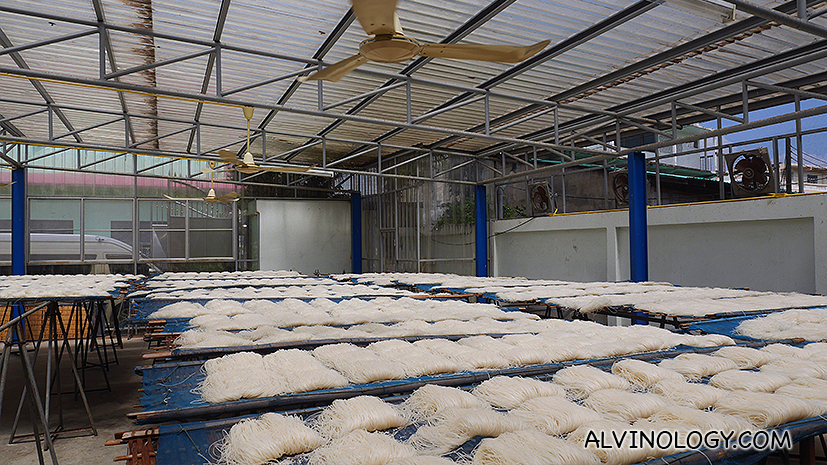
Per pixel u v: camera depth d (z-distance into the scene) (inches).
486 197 506.9
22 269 424.2
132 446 76.3
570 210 492.1
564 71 279.0
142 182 474.0
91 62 268.1
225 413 89.4
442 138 442.3
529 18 218.2
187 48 247.0
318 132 415.8
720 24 222.1
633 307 207.2
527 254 474.0
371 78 290.0
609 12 212.1
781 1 203.3
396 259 521.0
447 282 328.8
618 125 334.3
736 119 277.9
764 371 111.5
